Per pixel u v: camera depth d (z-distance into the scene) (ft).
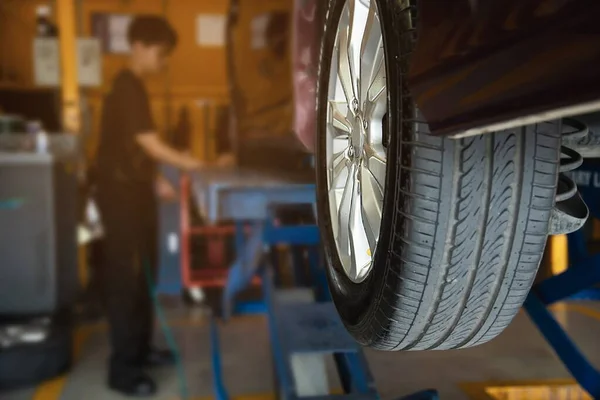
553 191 3.71
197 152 17.26
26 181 11.87
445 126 3.17
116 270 10.62
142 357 11.06
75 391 10.47
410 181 3.62
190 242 16.12
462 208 3.60
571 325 13.01
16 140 12.52
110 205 10.49
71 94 14.43
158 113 17.07
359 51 5.00
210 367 11.23
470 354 11.55
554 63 2.31
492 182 3.61
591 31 2.12
